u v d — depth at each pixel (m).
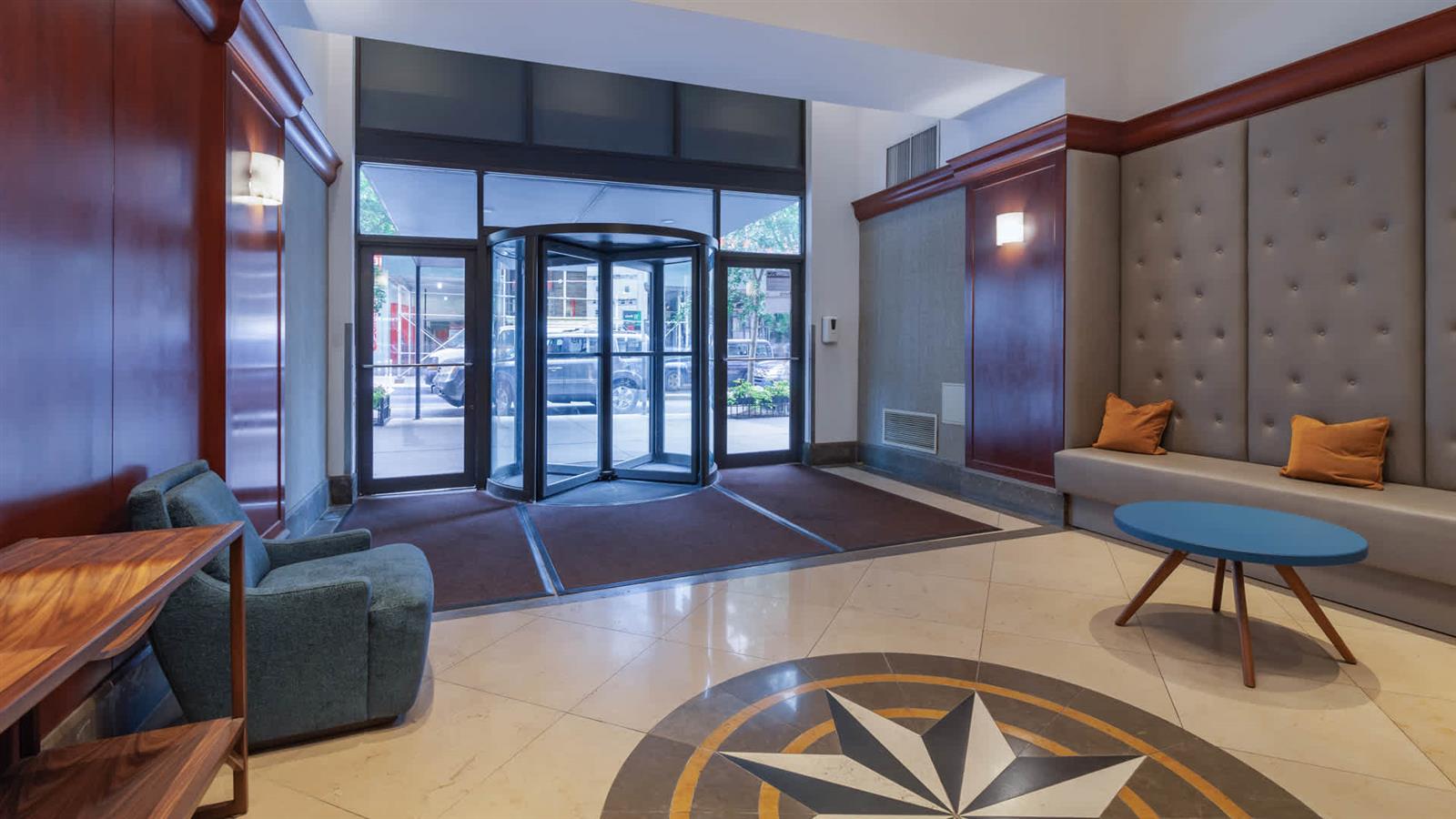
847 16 4.10
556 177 6.25
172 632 1.97
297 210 4.40
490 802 1.88
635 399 6.71
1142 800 1.87
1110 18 4.83
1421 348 3.43
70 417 1.88
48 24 1.79
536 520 5.02
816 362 7.25
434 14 3.76
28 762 1.56
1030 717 2.29
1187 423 4.49
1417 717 2.28
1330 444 3.54
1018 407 5.16
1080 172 4.74
